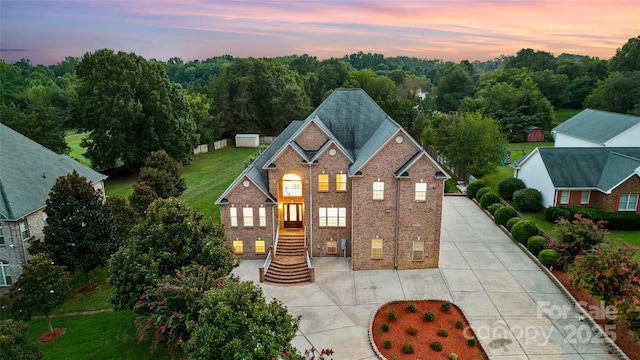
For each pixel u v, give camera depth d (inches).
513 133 3624.5
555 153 1729.8
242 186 1331.2
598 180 1632.6
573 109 4726.9
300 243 1382.9
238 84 3649.1
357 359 886.4
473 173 2199.8
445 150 2380.7
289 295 1153.4
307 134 1348.4
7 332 784.3
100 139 2352.4
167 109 2495.1
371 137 1390.3
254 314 677.3
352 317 1040.2
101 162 2409.0
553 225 1561.3
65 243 1157.7
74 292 1240.8
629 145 2080.5
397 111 3245.6
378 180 1230.3
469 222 1680.6
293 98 3646.7
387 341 923.4
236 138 3501.5
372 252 1280.8
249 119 3710.6
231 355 644.7
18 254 1190.9
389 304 1087.0
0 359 755.4
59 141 2341.3
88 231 1170.0
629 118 2124.8
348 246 1363.2
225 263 979.9
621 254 970.1
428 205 1238.9
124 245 1084.5
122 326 1060.5
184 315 764.0
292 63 6166.3
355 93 1470.2
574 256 1136.2
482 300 1094.4
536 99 3745.1
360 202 1247.5
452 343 928.3
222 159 3024.1
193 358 658.8
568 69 4965.6
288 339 705.0
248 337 657.6
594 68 4785.9
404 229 1258.0
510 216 1585.9
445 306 1045.8
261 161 1493.6
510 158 2842.0
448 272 1252.5
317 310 1075.3
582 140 2305.6
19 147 1451.8
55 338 1014.4
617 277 938.1
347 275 1257.4
